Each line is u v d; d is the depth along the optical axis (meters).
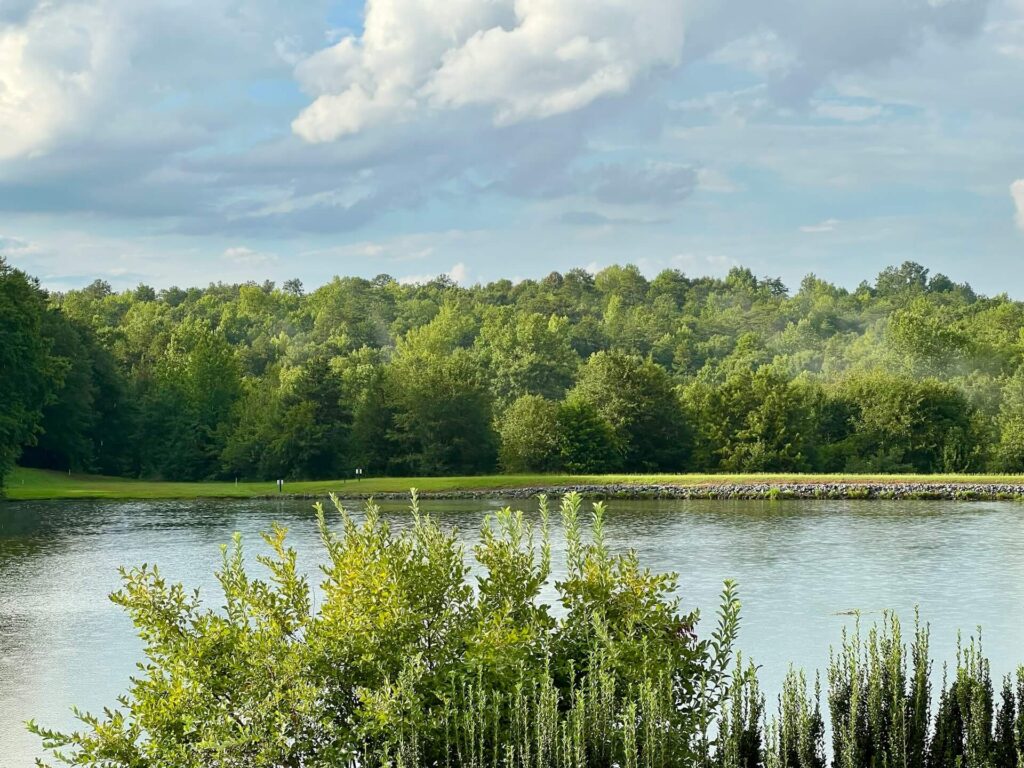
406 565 10.03
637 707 8.95
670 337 188.12
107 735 8.84
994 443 101.56
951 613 27.31
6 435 73.12
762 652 22.14
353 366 135.50
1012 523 53.12
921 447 102.56
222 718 8.39
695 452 104.50
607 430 101.56
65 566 38.94
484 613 9.97
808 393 106.25
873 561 38.31
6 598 31.55
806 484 73.50
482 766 8.45
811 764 9.47
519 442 101.31
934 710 11.98
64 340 101.69
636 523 54.50
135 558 41.22
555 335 160.62
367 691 8.62
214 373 120.62
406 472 105.38
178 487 83.69
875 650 10.30
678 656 9.56
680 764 8.89
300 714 8.85
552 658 9.80
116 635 25.80
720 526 52.56
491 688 9.16
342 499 74.75
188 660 8.88
